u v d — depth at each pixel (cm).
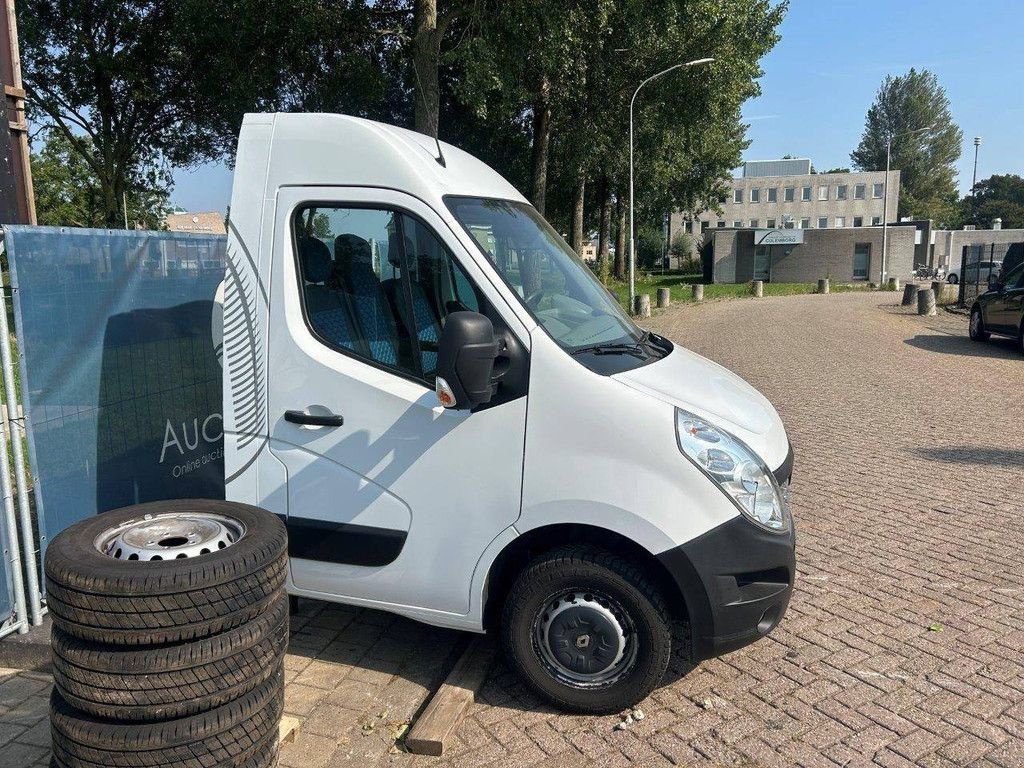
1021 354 1579
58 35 2412
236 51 2009
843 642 416
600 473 330
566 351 340
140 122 2683
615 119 2628
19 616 398
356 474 359
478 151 2791
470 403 310
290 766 313
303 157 363
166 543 272
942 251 7569
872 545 550
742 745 331
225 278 372
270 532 281
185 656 248
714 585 327
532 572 344
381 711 353
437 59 1738
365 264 357
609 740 335
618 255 4844
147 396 488
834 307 3064
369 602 369
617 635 340
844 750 327
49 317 413
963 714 352
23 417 400
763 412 392
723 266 5791
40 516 408
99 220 4016
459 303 346
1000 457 785
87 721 251
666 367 381
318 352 360
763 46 2641
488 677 383
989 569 508
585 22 1862
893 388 1199
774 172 9000
